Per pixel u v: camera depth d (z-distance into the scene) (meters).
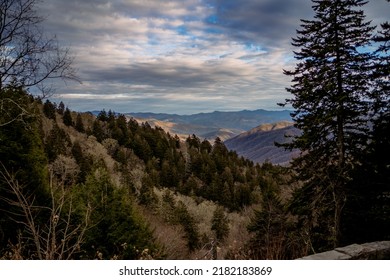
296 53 17.86
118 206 13.77
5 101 10.53
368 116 15.63
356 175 16.25
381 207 14.34
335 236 15.66
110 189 14.01
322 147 17.31
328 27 17.09
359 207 16.20
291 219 21.05
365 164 15.76
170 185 97.25
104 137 122.88
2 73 10.34
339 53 16.69
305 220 17.25
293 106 17.81
